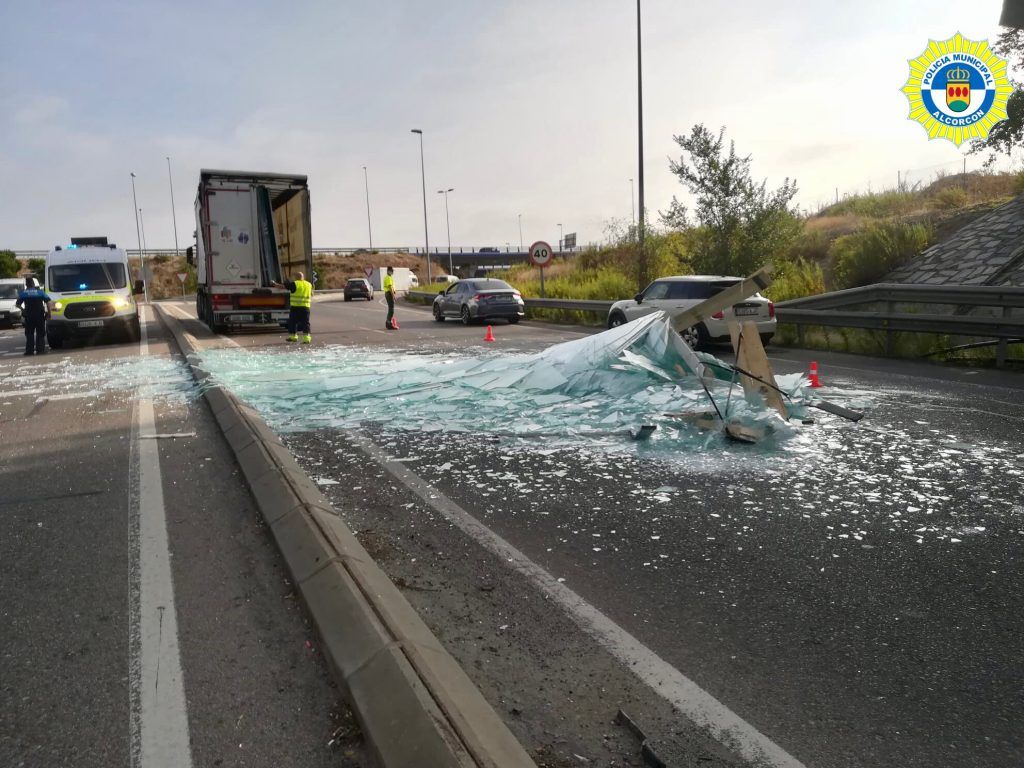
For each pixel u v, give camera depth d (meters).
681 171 21.83
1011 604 3.56
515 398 8.38
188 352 14.68
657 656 3.14
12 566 4.06
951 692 2.86
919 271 19.11
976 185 24.89
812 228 27.25
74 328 18.50
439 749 2.26
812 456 6.23
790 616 3.49
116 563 4.05
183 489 5.43
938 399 8.79
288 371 11.59
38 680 2.90
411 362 12.87
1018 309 15.26
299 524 4.27
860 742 2.56
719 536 4.50
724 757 2.49
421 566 4.09
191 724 2.59
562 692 2.87
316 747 2.46
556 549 4.34
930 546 4.29
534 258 26.09
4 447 7.12
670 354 8.02
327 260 106.06
